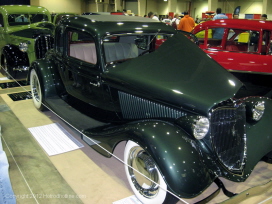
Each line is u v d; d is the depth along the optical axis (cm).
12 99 498
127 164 250
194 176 204
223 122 241
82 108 363
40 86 396
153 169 225
